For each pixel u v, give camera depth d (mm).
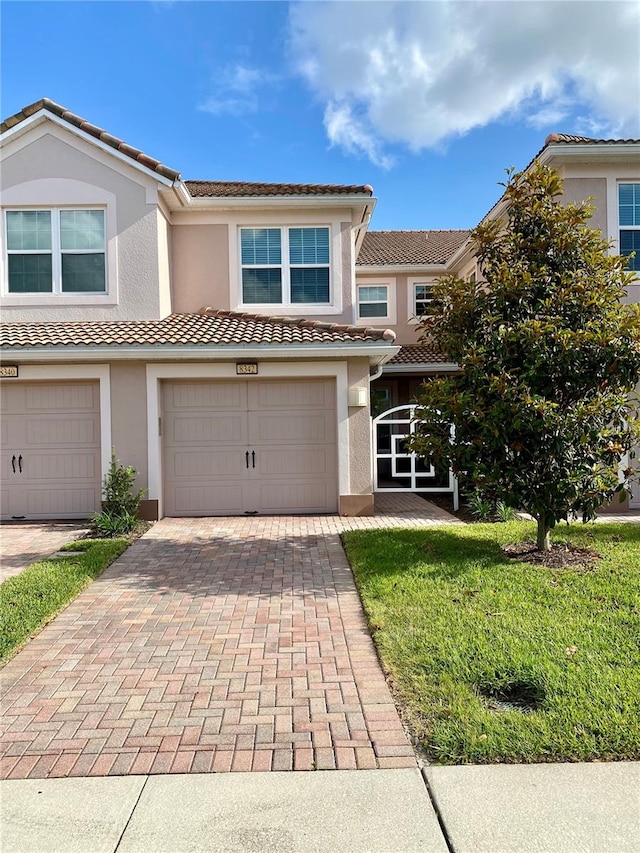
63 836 2725
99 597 6227
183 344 10258
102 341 10195
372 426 13102
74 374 10688
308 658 4617
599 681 3949
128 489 10219
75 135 11758
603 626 4918
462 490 11719
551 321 6766
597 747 3275
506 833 2691
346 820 2795
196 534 9430
